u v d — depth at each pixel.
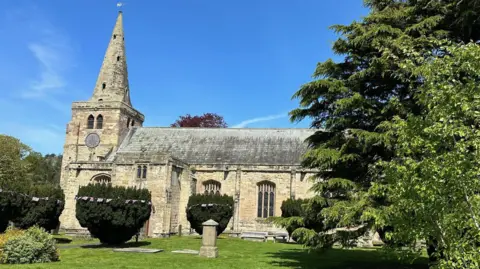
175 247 26.36
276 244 31.72
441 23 17.73
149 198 28.00
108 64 52.97
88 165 43.81
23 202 26.78
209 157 47.66
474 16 16.23
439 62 8.58
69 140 51.12
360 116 18.81
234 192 44.94
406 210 8.59
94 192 25.42
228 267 17.55
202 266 17.59
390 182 9.11
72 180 43.59
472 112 7.71
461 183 7.47
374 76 18.53
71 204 42.97
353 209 15.70
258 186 45.41
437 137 8.08
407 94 18.36
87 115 51.41
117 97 52.16
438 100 8.07
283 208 32.09
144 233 35.59
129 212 25.98
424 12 18.25
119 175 37.88
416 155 9.39
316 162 18.84
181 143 50.00
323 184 18.05
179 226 40.25
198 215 34.22
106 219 25.19
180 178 40.88
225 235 42.81
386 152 17.62
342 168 18.80
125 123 52.62
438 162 7.86
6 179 46.22
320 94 19.31
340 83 18.52
